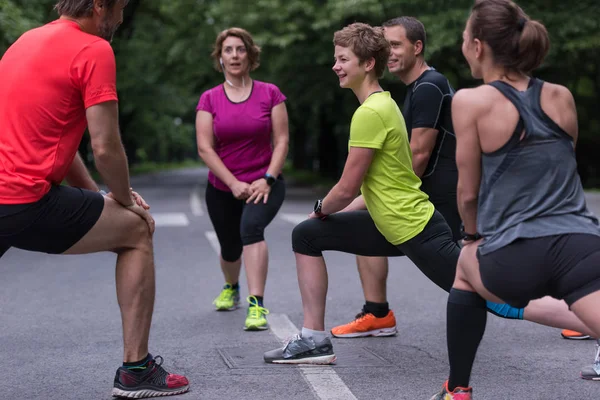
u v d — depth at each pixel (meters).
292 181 39.38
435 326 5.98
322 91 25.42
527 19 3.19
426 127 5.02
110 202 3.81
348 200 4.52
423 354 5.04
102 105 3.59
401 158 4.52
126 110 43.34
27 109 3.55
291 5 22.17
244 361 4.81
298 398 4.00
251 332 5.75
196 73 32.56
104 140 3.61
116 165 3.68
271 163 6.20
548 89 3.18
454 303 3.38
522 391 4.18
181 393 4.09
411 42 5.22
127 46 36.50
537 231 3.07
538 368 4.68
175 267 9.16
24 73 3.58
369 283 5.60
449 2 21.08
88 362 4.84
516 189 3.12
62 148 3.63
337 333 5.62
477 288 3.25
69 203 3.66
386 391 4.14
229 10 23.19
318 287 4.73
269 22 23.06
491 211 3.16
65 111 3.60
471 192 3.25
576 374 4.54
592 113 31.77
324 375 4.47
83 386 4.28
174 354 5.03
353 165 4.46
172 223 14.70
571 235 3.05
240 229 6.09
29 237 3.62
